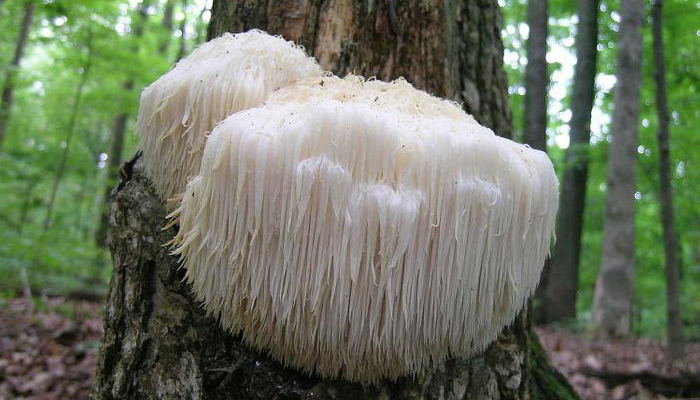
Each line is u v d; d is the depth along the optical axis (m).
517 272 0.30
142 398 0.36
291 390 0.35
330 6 0.44
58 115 2.98
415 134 0.27
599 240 3.53
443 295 0.28
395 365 0.33
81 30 2.06
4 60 2.81
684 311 3.16
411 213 0.26
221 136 0.26
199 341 0.36
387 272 0.26
